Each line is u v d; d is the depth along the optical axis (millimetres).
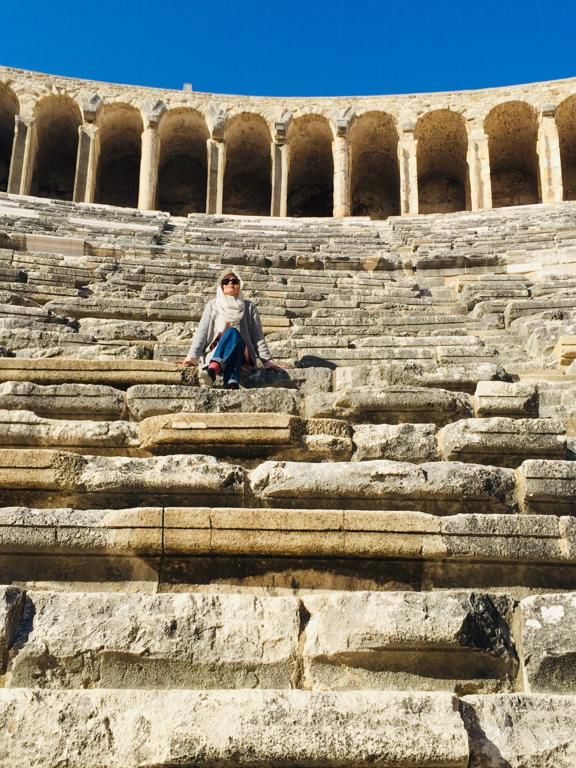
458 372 6305
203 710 3023
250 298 10688
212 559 3959
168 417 4930
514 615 3562
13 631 3371
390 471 4398
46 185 28047
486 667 3432
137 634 3387
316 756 2926
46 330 8141
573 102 26688
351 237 16797
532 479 4367
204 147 28438
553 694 3254
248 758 2922
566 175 28438
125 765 2916
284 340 8203
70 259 12070
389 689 3355
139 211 19078
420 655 3418
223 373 6305
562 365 7406
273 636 3424
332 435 4906
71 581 3895
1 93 26281
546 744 3051
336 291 11836
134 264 12047
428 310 10930
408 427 4941
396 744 2953
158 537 3922
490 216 19391
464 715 3113
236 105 27156
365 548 3920
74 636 3373
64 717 3012
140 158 28859
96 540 3914
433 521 3969
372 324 9492
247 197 29047
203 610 3463
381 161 28906
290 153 27922
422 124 27312
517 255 13961
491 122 27172
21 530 3914
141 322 8484
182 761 2918
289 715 3008
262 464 4477
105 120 27047
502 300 10602
